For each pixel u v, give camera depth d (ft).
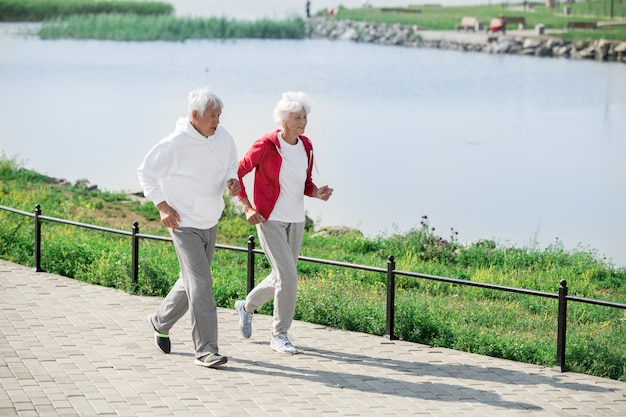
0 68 279.28
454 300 48.75
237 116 185.88
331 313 34.63
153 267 41.63
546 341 35.55
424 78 280.92
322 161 154.40
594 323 44.62
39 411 24.07
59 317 33.58
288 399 25.71
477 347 32.12
